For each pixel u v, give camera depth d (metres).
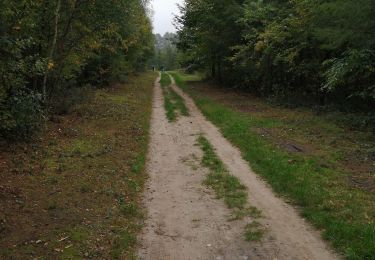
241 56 24.06
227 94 27.72
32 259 6.04
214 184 9.93
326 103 19.58
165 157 12.50
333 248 6.70
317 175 9.85
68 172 9.95
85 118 16.75
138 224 7.73
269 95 23.47
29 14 12.05
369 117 15.66
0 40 9.12
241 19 23.19
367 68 14.73
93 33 17.56
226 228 7.57
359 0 14.02
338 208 7.96
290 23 18.94
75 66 18.67
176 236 7.31
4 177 9.11
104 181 9.64
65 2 15.62
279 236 7.18
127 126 16.06
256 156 11.76
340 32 15.09
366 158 11.28
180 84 38.31
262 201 8.79
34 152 11.20
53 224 7.19
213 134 15.47
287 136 14.02
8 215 7.32
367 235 6.73
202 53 32.84
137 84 35.53
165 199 9.09
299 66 20.27
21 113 11.22
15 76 10.58
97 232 7.12
